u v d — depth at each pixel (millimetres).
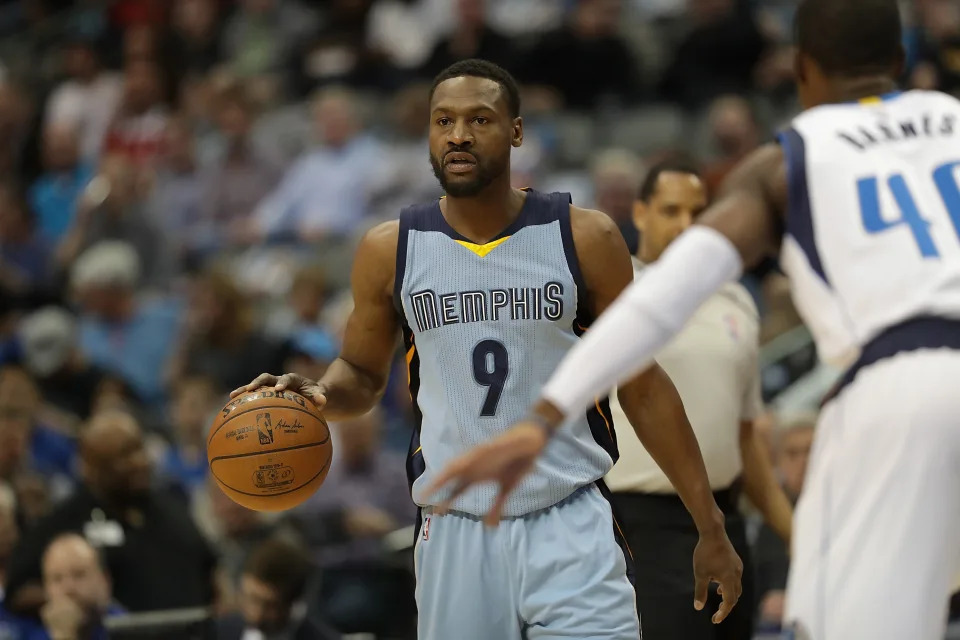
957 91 28656
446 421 10062
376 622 19250
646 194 14062
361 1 41344
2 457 21828
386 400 26531
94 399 27016
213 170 35781
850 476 7168
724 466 13172
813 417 17469
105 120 40469
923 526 6969
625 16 40719
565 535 9930
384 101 38125
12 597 17844
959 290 7164
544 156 33312
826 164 7520
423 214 10422
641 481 13031
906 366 7113
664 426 10297
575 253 10125
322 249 32844
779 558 16969
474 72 10141
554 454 9992
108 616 16984
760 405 13852
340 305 27906
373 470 23047
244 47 42531
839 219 7406
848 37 8047
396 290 10297
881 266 7281
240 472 10148
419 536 10305
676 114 34719
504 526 9930
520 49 37281
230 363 26516
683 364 13055
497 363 10008
